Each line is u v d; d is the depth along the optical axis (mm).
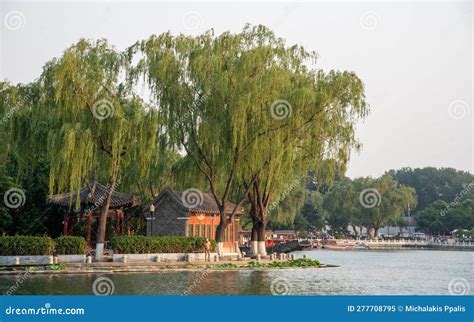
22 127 44312
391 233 169500
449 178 185125
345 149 48469
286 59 47562
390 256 86250
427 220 142250
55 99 41000
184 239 48188
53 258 41500
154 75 45188
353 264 62312
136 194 68125
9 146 45938
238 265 45219
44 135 45031
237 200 57031
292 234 116750
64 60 40719
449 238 133875
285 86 45125
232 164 47500
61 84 40531
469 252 110312
